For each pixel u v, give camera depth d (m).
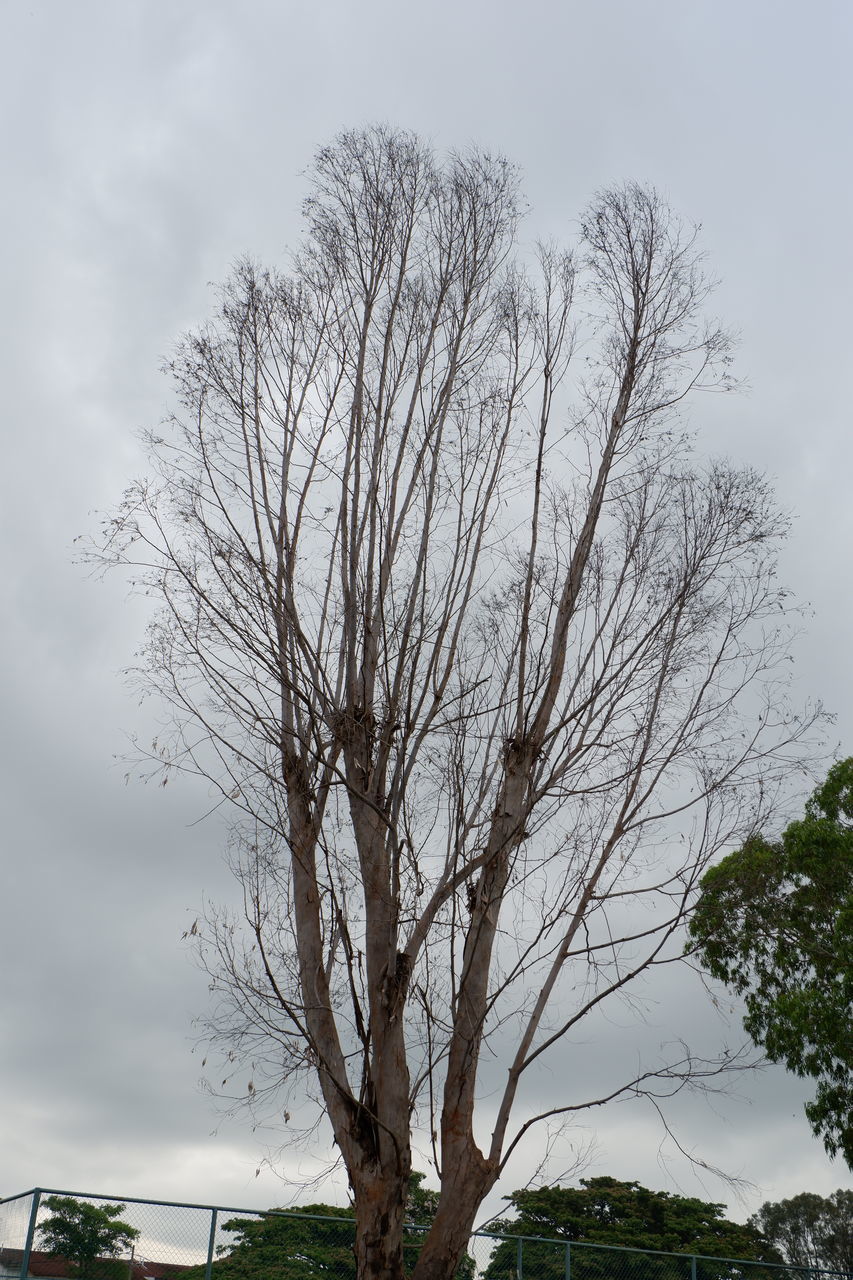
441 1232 9.98
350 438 12.95
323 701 11.62
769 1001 22.16
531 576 12.76
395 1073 10.55
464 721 12.36
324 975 11.08
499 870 11.34
